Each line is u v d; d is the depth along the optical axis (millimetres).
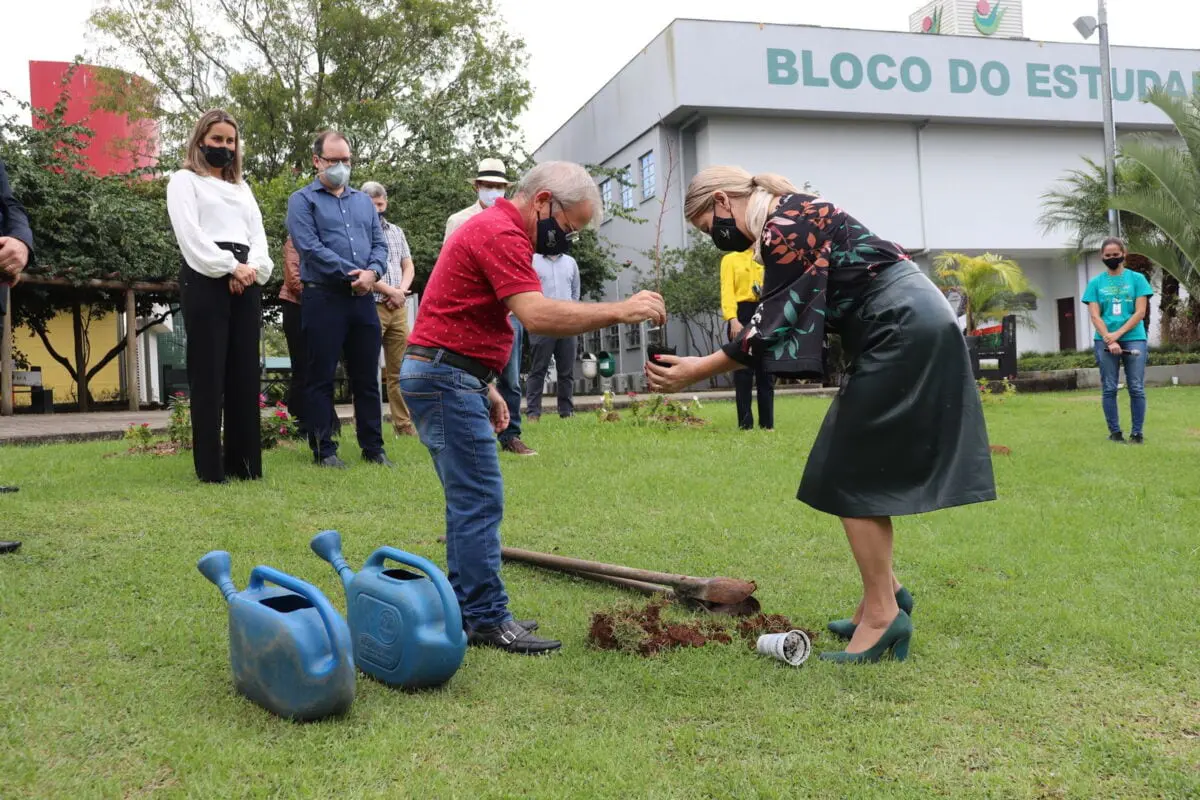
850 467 3057
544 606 3646
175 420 7434
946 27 30000
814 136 23797
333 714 2541
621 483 6027
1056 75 24969
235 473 5777
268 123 26062
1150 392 15273
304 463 6430
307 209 6191
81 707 2553
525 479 6121
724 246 3281
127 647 2998
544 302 3068
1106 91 20016
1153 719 2656
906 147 24531
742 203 3225
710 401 13625
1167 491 6047
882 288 3055
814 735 2535
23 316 19250
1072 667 3061
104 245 16641
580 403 14203
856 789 2215
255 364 5758
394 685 2795
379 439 6492
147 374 26672
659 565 4289
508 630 3199
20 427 9844
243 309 5664
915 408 2992
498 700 2740
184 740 2369
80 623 3182
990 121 24719
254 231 5715
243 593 2703
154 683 2740
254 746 2357
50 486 5418
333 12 25016
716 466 6715
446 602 2746
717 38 22438
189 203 5398
